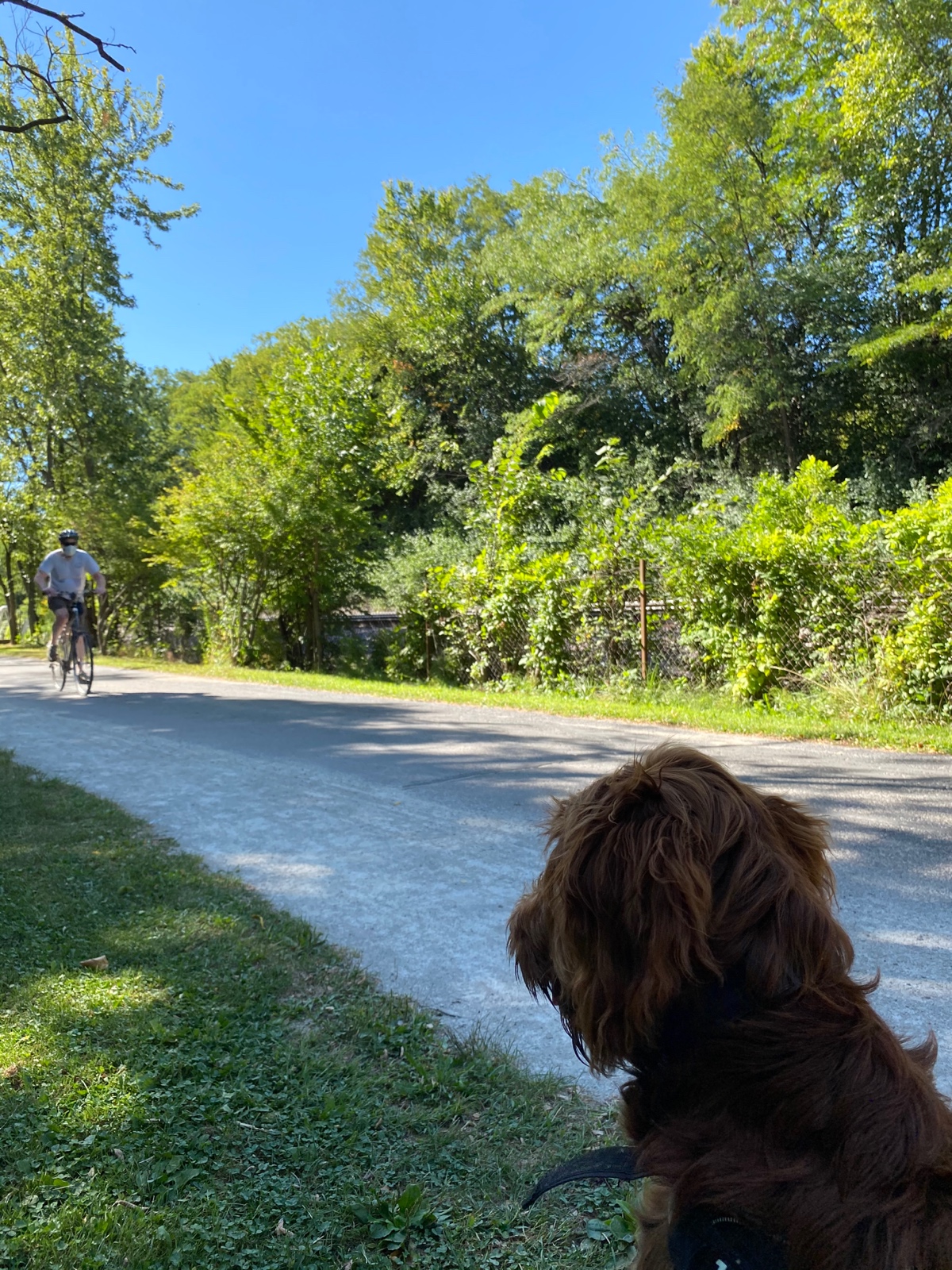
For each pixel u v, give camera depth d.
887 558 9.89
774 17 24.70
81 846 5.73
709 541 11.47
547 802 6.68
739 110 24.34
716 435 25.61
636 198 27.20
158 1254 2.24
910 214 24.67
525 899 0.99
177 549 20.41
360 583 19.98
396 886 5.02
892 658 9.52
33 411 28.94
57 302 24.91
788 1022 0.83
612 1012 0.85
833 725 9.12
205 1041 3.29
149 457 31.36
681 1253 0.84
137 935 4.29
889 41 19.70
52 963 3.96
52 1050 3.22
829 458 27.02
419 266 40.47
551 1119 2.84
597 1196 2.48
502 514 16.30
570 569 13.54
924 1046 0.97
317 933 4.35
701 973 0.85
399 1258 2.27
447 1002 3.71
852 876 4.96
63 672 14.84
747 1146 0.82
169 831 6.17
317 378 19.97
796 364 25.81
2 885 4.98
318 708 11.95
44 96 7.93
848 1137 0.80
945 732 8.68
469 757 8.38
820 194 25.44
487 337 36.56
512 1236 2.34
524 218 34.12
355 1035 3.40
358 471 20.05
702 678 11.81
